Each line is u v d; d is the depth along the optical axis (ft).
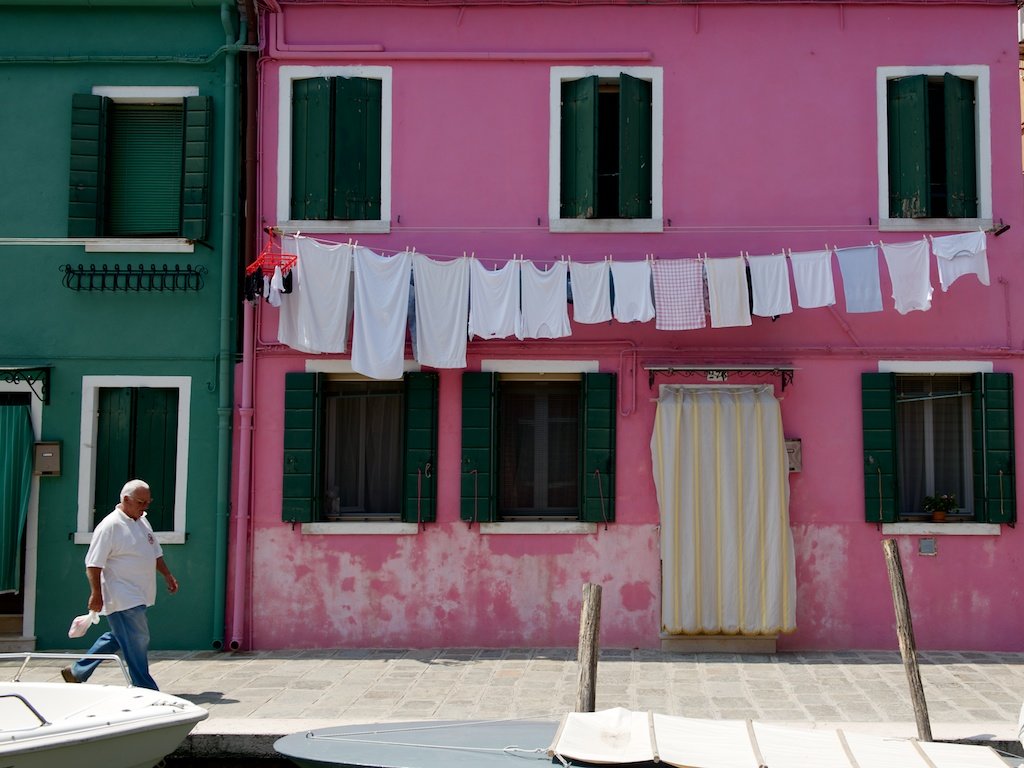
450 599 31.71
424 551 31.86
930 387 32.40
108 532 23.98
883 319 31.86
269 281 30.68
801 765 16.96
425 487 31.83
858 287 29.45
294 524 31.96
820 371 31.83
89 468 32.14
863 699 25.20
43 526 32.04
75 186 32.63
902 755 17.51
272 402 32.37
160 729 18.93
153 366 32.58
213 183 33.06
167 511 32.50
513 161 32.63
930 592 31.24
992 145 32.09
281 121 32.83
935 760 17.28
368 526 31.86
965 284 31.89
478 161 32.65
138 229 33.30
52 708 20.75
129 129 33.50
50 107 33.22
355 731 20.07
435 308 30.60
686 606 30.71
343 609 31.81
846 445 31.68
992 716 23.52
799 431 31.73
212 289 32.71
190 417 32.42
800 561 31.42
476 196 32.58
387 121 32.81
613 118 33.04
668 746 17.71
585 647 21.63
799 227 32.14
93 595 23.68
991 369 31.60
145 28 33.35
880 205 32.09
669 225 32.24
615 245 32.30
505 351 32.14
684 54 32.63
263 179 32.83
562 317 30.25
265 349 32.30
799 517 31.53
